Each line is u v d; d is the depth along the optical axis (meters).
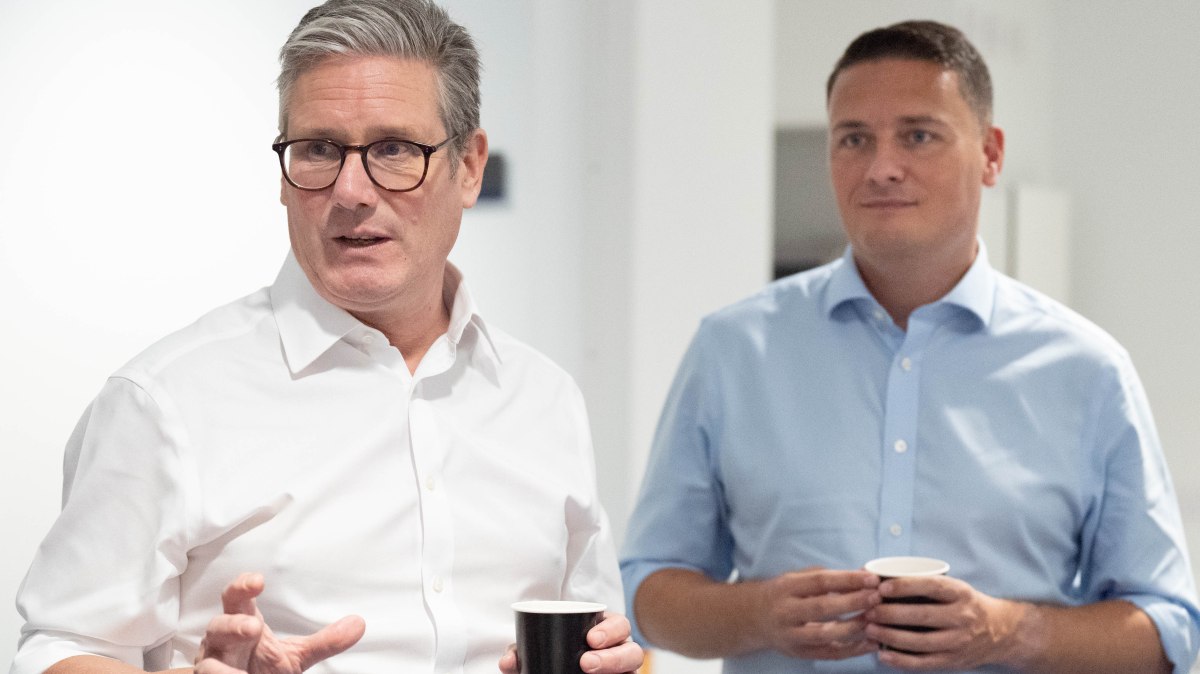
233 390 2.13
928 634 2.57
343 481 2.13
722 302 4.89
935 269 2.99
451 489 2.24
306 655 1.81
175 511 2.00
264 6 3.60
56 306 3.17
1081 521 3.00
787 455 3.05
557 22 4.46
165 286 3.39
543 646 1.98
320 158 2.10
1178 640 2.88
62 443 3.21
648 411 4.65
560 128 4.51
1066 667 2.76
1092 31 8.91
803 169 7.62
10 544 3.12
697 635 2.97
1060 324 3.06
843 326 3.12
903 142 2.89
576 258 4.62
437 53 2.16
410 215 2.12
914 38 2.93
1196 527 7.99
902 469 2.97
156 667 2.07
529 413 2.41
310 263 2.13
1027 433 2.97
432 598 2.16
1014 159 8.66
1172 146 8.62
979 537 2.92
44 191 3.13
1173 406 8.62
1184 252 8.59
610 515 4.65
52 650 1.94
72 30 3.18
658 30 4.59
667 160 4.66
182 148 3.41
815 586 2.68
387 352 2.24
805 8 7.59
